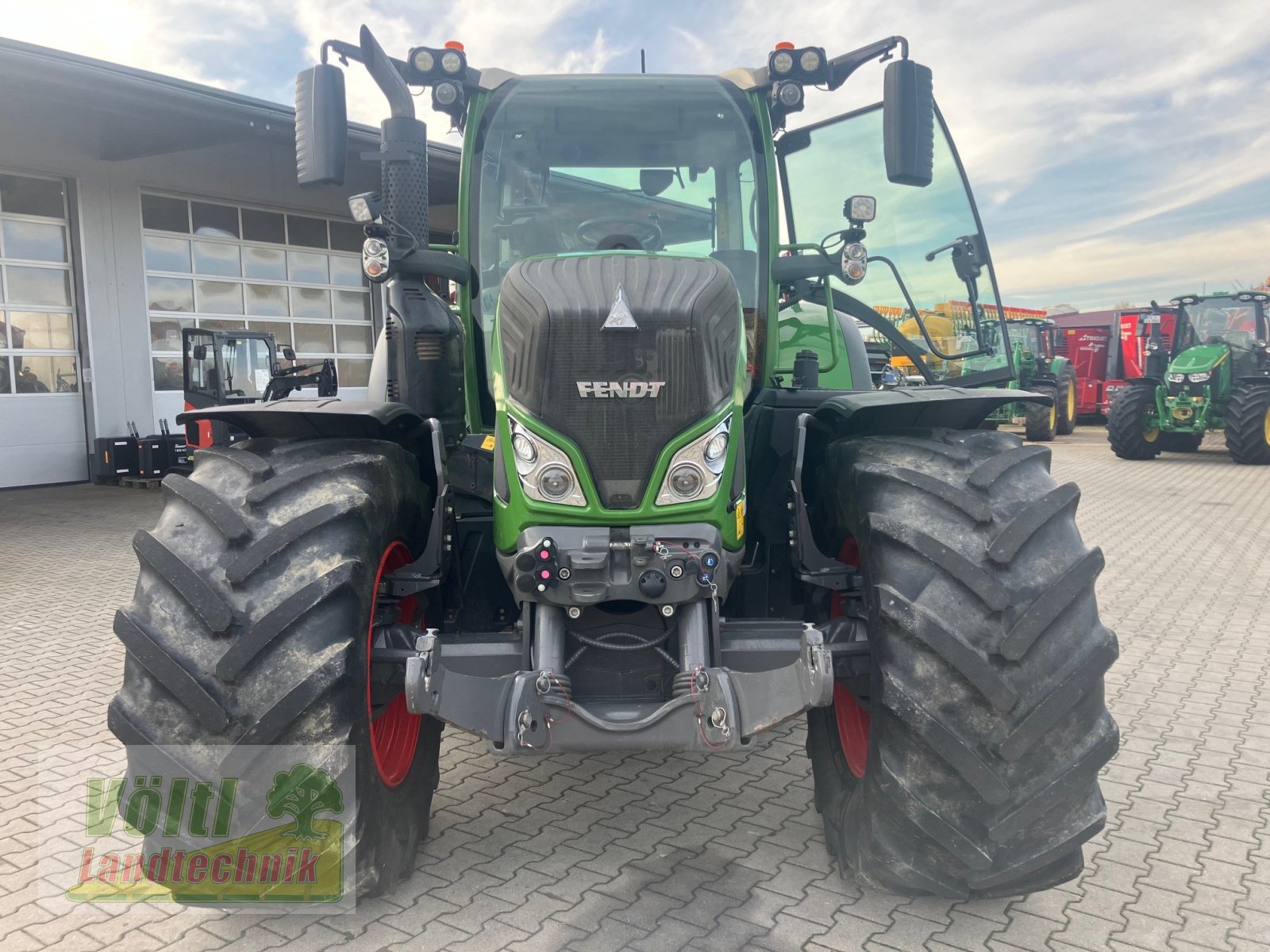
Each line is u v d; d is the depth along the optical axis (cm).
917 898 260
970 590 227
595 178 341
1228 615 572
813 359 355
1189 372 1381
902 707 223
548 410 250
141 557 229
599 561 244
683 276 260
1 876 280
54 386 1273
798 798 328
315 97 292
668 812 317
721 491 255
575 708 240
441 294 358
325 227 1555
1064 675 222
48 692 454
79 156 1255
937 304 427
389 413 265
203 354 1238
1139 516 927
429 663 228
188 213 1388
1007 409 1781
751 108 343
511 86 339
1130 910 256
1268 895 264
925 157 294
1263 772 349
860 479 259
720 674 241
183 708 219
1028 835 225
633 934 244
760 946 238
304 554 229
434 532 276
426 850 292
